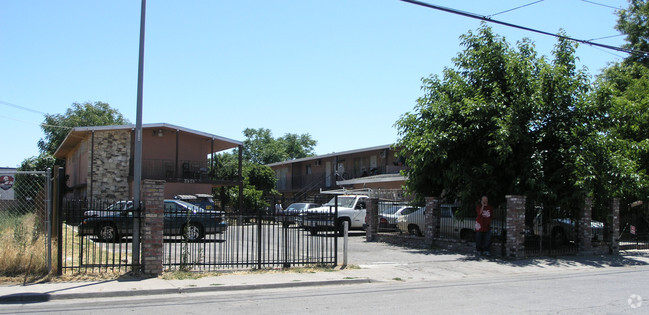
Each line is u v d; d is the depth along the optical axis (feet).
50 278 31.68
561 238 53.52
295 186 153.28
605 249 54.85
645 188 55.98
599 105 54.08
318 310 24.91
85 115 164.45
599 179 52.06
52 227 34.55
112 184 93.76
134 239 34.58
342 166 130.00
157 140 98.58
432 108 56.39
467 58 58.95
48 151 161.68
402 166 111.96
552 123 53.88
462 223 55.93
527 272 41.65
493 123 53.01
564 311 24.73
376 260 45.60
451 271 40.73
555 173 52.70
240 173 102.47
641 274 40.32
